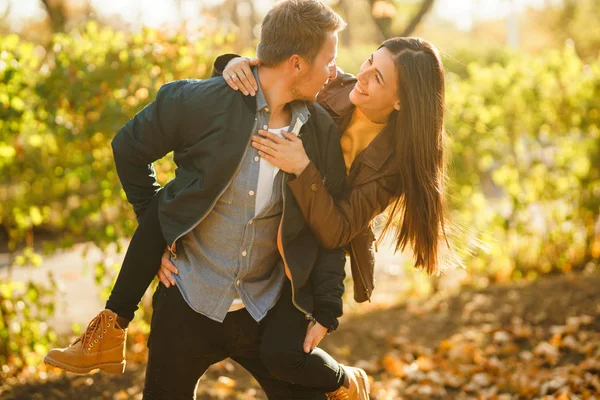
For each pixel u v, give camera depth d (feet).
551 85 24.39
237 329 8.33
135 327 19.39
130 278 8.33
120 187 17.25
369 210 8.61
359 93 8.52
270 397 8.88
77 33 18.24
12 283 16.66
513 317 19.26
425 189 8.67
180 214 8.00
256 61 8.07
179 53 17.65
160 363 8.38
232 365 16.16
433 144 8.53
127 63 17.26
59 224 18.61
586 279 21.61
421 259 9.22
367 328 19.39
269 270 8.48
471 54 61.26
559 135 24.56
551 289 21.04
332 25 7.91
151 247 8.30
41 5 46.19
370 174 8.59
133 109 17.16
